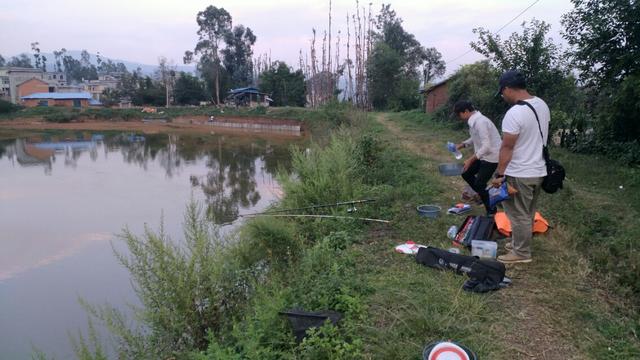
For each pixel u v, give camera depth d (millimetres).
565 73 12961
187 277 4270
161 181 18203
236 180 18141
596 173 9156
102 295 7539
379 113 37594
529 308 3680
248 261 5234
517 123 4004
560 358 3076
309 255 4914
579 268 4336
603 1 10125
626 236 5043
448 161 11188
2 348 5957
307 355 3129
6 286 8000
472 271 4074
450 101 21344
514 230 4422
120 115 53094
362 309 3676
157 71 82750
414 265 4590
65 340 6141
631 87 9391
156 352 4062
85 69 122188
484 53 14078
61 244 10328
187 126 48000
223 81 65000
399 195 7449
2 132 42312
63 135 39500
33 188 16859
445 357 2943
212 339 3645
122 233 11023
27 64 122125
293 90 57781
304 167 9086
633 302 3783
